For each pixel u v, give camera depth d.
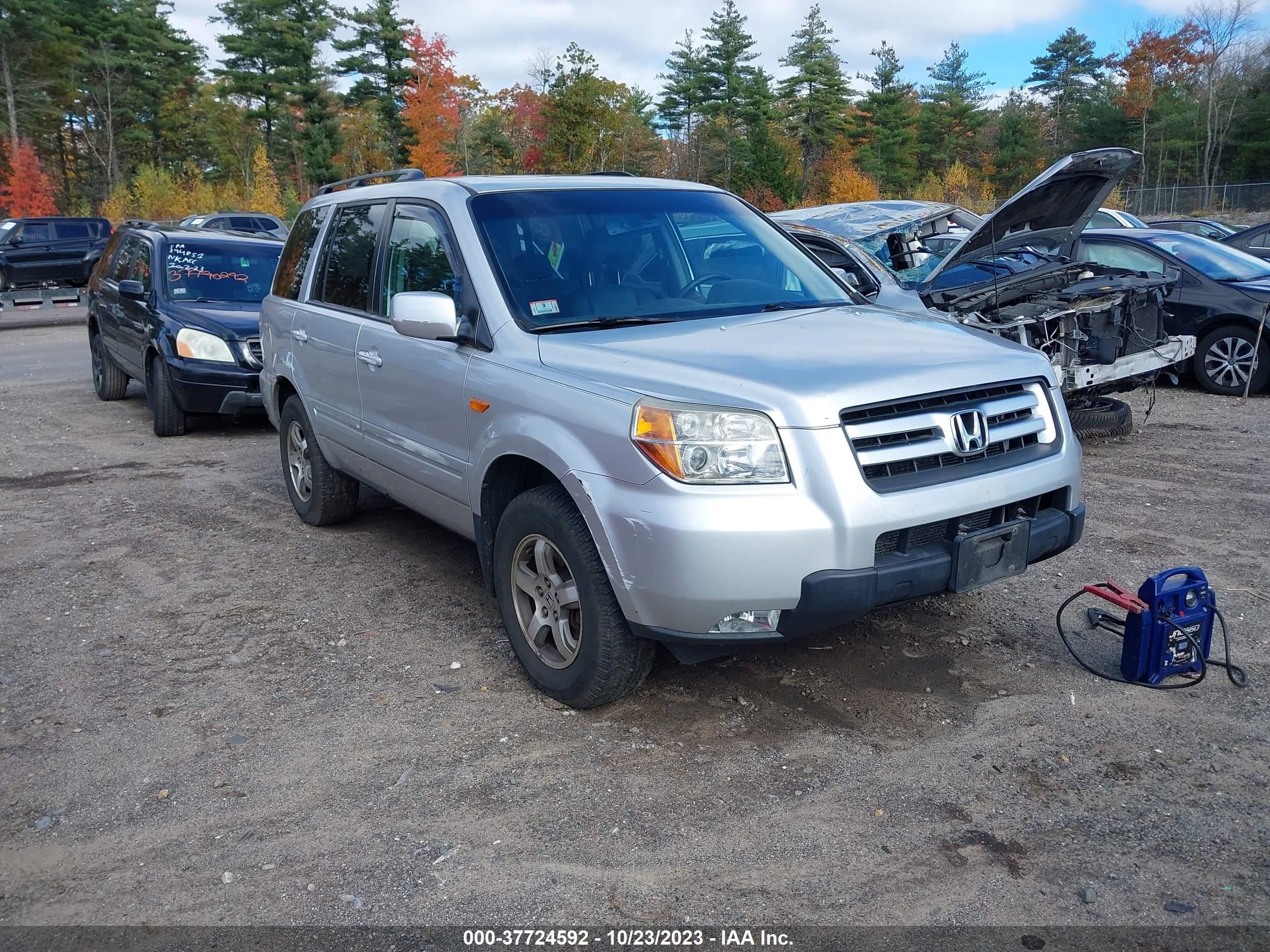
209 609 5.12
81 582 5.55
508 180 4.81
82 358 15.64
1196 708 3.76
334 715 3.96
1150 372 8.18
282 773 3.54
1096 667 4.12
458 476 4.38
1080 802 3.19
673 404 3.33
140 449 8.97
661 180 5.13
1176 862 2.88
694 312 4.34
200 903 2.86
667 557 3.27
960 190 56.75
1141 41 77.62
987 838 3.02
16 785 3.51
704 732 3.71
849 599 3.28
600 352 3.78
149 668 4.44
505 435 3.90
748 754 3.55
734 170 73.12
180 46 75.25
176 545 6.16
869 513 3.28
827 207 11.93
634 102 78.19
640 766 3.50
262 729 3.87
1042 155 88.00
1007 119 84.44
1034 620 4.63
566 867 2.96
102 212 50.94
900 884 2.83
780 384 3.34
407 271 4.87
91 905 2.87
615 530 3.43
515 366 3.96
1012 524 3.60
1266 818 3.06
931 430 3.50
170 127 76.00
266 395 6.74
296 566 5.75
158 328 9.18
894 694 3.95
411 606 5.10
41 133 72.50
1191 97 75.56
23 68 67.50
